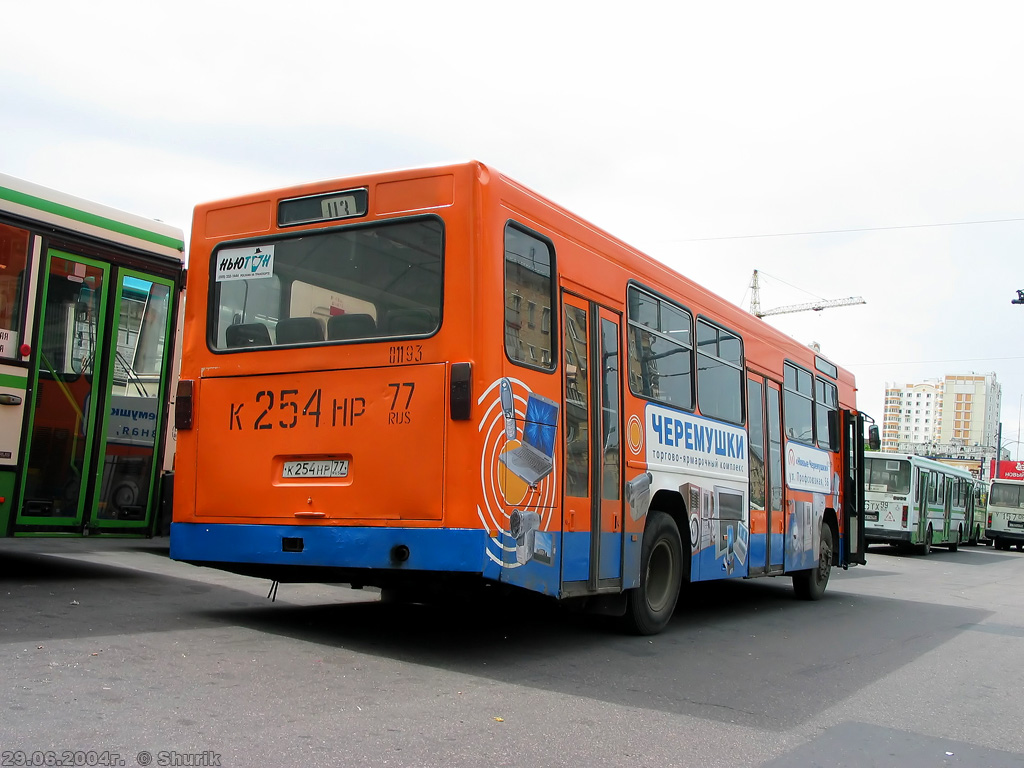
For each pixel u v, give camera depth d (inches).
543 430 259.1
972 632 397.4
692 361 362.9
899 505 1101.1
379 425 245.6
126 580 366.0
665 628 354.9
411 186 253.1
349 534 245.9
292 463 258.1
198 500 270.4
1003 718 238.2
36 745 156.6
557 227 276.1
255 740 167.8
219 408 271.0
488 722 193.2
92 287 354.0
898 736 212.5
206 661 225.1
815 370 520.7
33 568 385.4
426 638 284.5
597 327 292.8
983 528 1784.0
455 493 234.1
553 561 259.9
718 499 377.7
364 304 254.2
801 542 478.9
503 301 246.1
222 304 278.2
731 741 196.5
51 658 216.2
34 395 331.9
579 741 186.2
